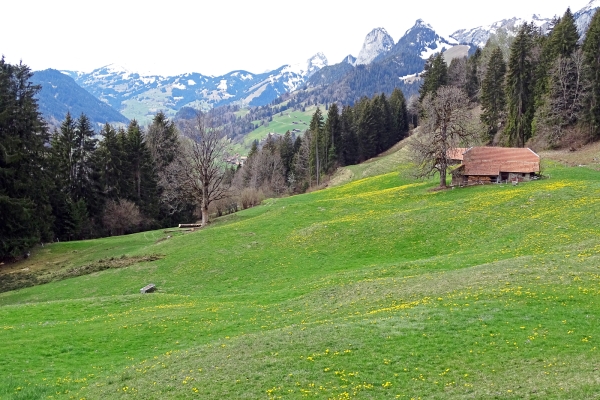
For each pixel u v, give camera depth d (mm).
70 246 71875
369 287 35375
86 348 28969
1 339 30609
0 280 56000
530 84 106125
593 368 19281
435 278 34844
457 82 157250
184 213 108750
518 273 32438
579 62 97938
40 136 72750
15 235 62531
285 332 26922
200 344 28375
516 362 20781
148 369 24125
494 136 117188
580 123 97375
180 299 40656
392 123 162250
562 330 23500
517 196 58719
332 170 147000
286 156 176625
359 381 20188
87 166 91938
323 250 52375
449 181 81750
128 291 46531
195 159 80812
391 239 52344
